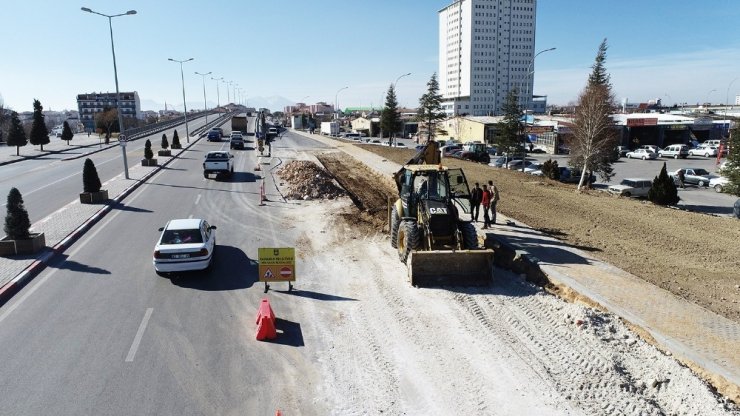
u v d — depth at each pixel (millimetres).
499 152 51938
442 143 73562
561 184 33281
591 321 10797
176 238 14086
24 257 15375
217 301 12484
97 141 66750
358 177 35781
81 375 9062
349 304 12281
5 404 8180
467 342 10234
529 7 174875
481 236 17828
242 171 36469
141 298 12641
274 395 8500
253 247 17281
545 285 13492
